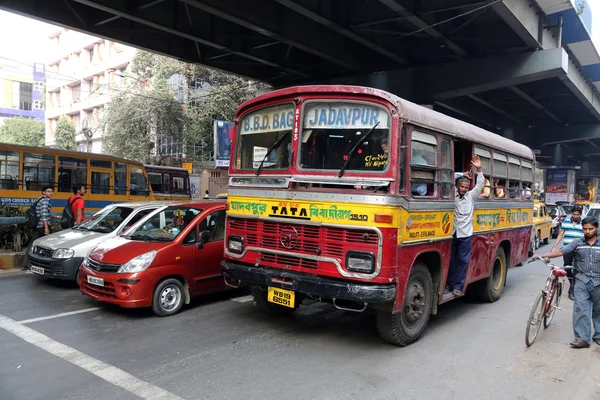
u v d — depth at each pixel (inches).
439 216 227.5
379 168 192.1
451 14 575.5
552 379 181.6
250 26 568.7
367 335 230.2
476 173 266.5
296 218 204.8
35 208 397.7
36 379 168.7
